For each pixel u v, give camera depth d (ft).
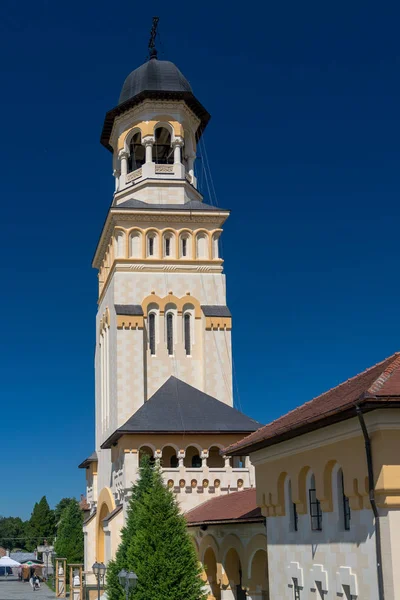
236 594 107.76
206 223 176.24
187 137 184.96
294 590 77.92
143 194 177.78
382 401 56.49
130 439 140.46
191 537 118.62
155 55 189.78
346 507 67.26
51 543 516.73
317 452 70.85
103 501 168.66
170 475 139.54
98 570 123.24
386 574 57.93
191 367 168.35
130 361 164.55
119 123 185.06
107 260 184.75
